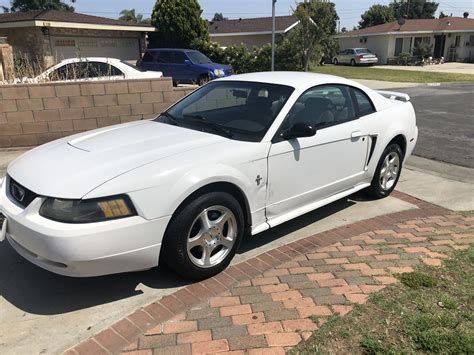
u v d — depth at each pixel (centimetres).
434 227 442
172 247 317
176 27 2411
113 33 2123
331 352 256
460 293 314
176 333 278
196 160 327
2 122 729
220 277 347
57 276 352
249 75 466
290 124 391
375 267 356
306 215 477
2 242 410
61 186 292
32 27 1772
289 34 2619
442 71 3009
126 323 289
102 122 786
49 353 263
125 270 304
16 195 319
